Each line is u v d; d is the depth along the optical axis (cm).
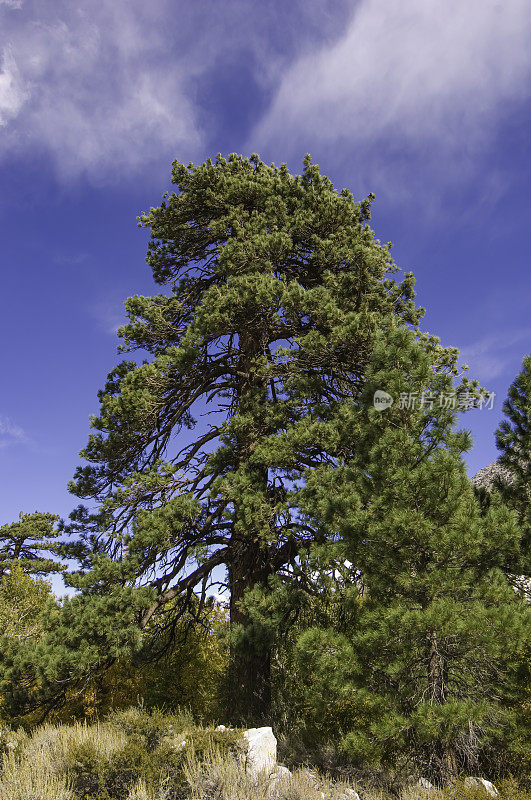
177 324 1789
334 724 1119
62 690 1165
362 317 1352
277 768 837
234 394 1688
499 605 860
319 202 1727
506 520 902
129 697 1570
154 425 1540
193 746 805
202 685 1575
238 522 1200
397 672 834
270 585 1219
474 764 880
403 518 870
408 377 1038
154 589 1261
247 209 1859
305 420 1283
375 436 1054
